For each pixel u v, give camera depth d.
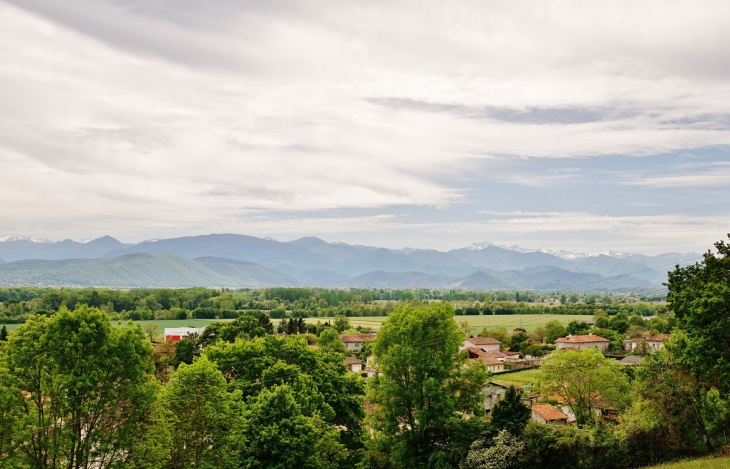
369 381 47.62
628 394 70.06
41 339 32.97
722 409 42.97
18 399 31.70
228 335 110.38
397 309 49.53
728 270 41.38
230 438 37.59
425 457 43.44
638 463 40.41
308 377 52.16
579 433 41.84
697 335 39.81
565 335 185.00
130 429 33.16
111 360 33.38
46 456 31.42
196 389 38.56
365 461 47.12
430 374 45.06
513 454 40.16
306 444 39.72
